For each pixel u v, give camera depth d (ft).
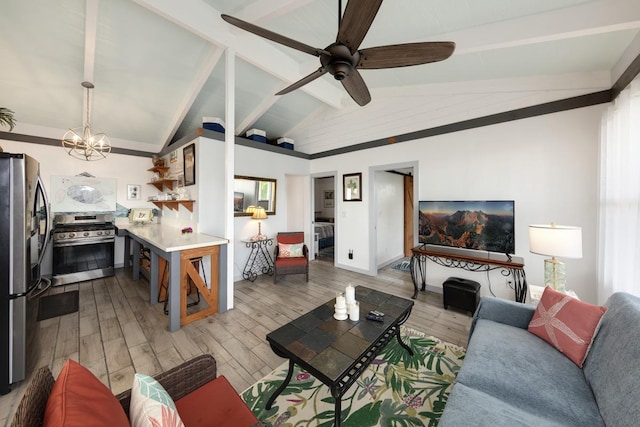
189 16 8.50
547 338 5.45
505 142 10.66
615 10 6.02
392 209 19.03
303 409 5.48
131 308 10.30
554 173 9.66
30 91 11.21
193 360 4.01
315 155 18.12
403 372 6.60
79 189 14.69
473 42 7.66
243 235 14.78
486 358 4.96
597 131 8.88
